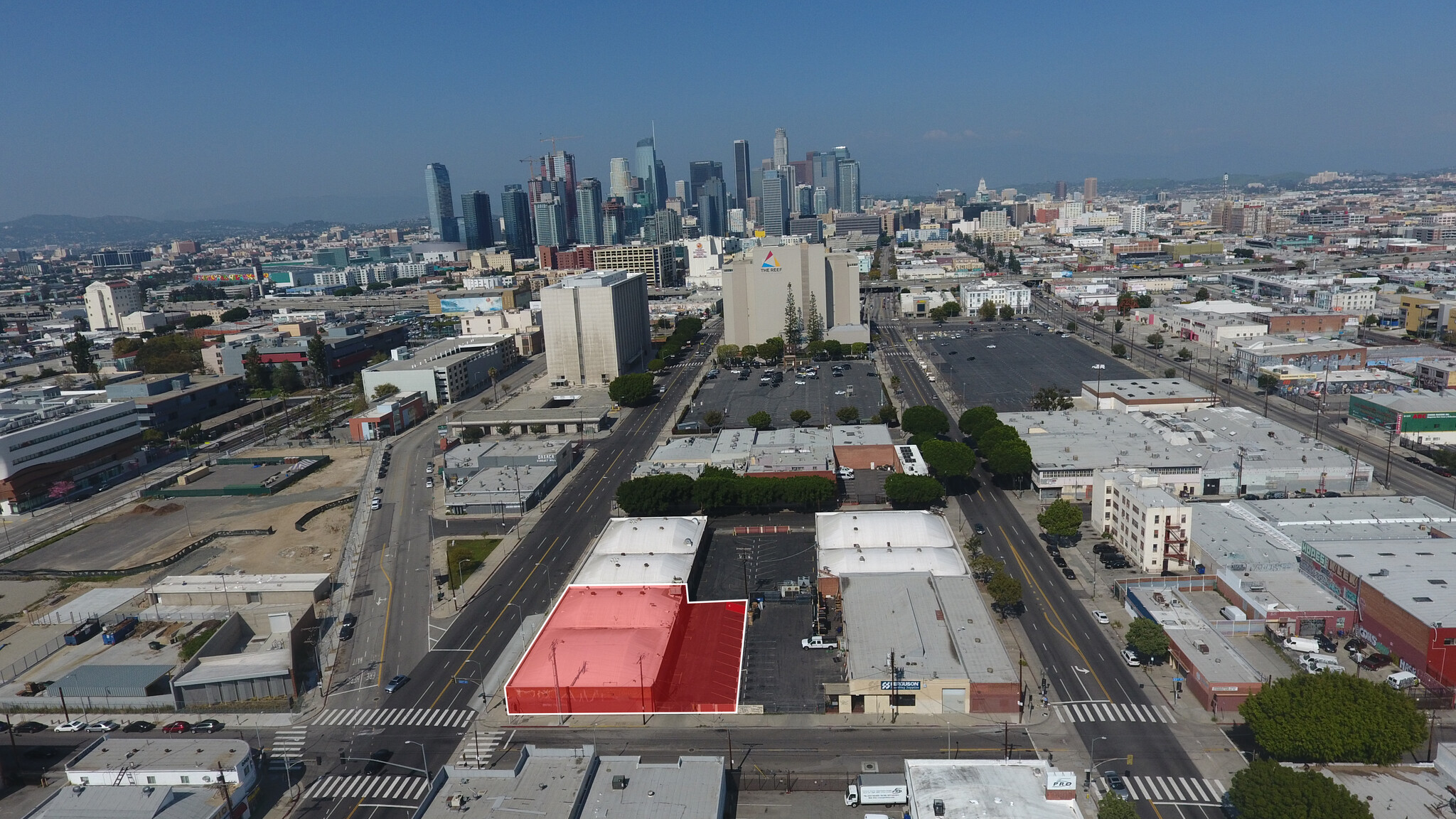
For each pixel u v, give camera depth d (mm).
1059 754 124938
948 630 150250
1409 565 155250
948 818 101375
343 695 150000
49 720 146750
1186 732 129125
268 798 123188
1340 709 112500
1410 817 99562
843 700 138250
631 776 114812
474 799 109938
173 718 145750
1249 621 153250
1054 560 191500
